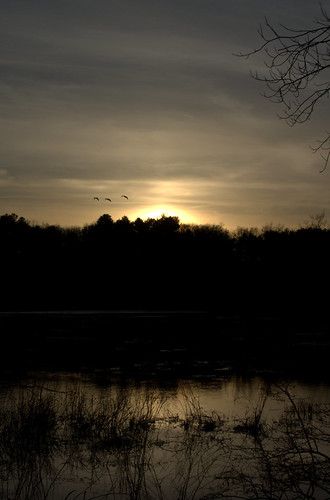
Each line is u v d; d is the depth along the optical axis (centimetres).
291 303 8125
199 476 1075
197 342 3844
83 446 1276
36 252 9419
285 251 8325
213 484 1034
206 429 1438
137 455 1216
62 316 6325
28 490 1009
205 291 9244
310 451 956
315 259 8019
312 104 698
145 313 7081
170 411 1675
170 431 1416
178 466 1141
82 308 8225
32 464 1098
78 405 1529
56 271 9269
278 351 3369
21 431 1296
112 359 2970
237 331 4694
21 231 9625
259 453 1144
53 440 1294
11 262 9212
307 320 6116
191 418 1553
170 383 2216
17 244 9500
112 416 1430
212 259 9381
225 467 1123
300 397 1905
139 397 1850
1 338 3934
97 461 1177
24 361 2839
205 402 1820
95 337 4081
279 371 2552
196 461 1166
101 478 1080
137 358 3025
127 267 9394
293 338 4153
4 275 9094
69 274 9269
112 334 4316
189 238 9675
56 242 9688
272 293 8388
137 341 3872
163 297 9225
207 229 10031
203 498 962
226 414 1630
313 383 2216
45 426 1345
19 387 2005
